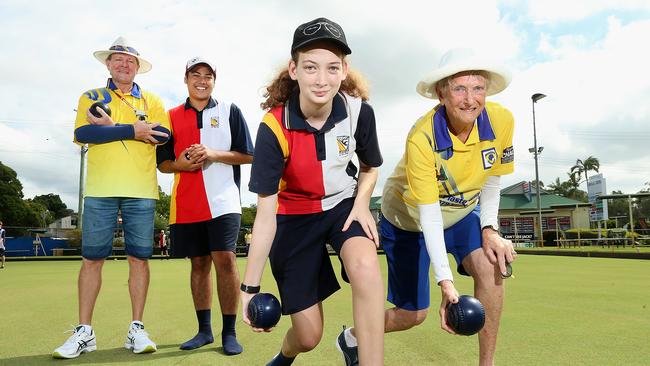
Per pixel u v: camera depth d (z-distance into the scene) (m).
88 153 3.57
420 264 2.90
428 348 3.29
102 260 3.54
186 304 5.70
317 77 2.14
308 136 2.33
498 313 2.59
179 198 3.70
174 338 3.85
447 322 2.24
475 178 2.62
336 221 2.45
